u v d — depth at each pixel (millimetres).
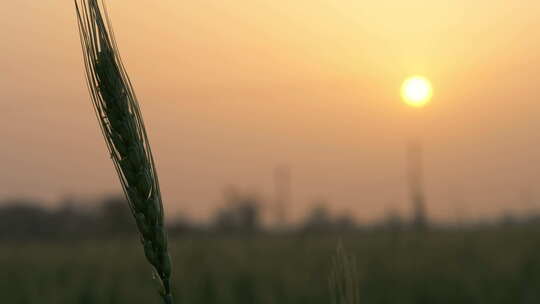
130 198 1907
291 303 22781
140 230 1901
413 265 28469
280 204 82062
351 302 1635
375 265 28734
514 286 22078
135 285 25547
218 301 23250
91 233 83375
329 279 1644
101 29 1930
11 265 35344
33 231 86000
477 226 52281
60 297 23969
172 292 1909
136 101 1950
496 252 30734
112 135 1913
